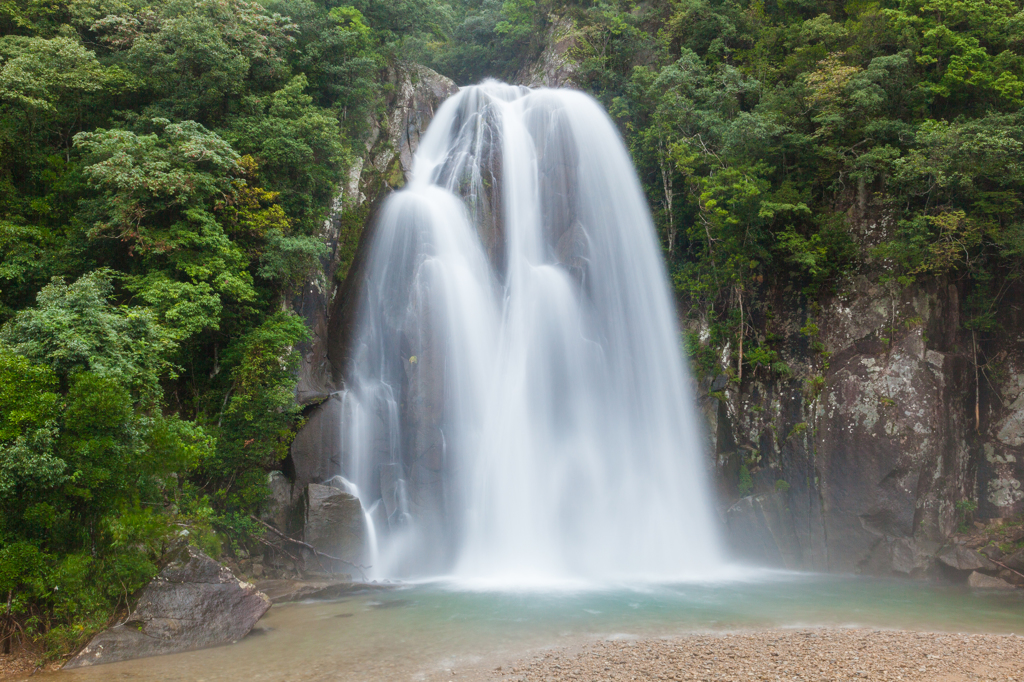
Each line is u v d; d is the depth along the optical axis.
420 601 21.27
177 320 23.20
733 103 36.88
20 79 25.97
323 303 29.61
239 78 29.83
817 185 33.75
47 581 15.41
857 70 33.41
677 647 15.61
